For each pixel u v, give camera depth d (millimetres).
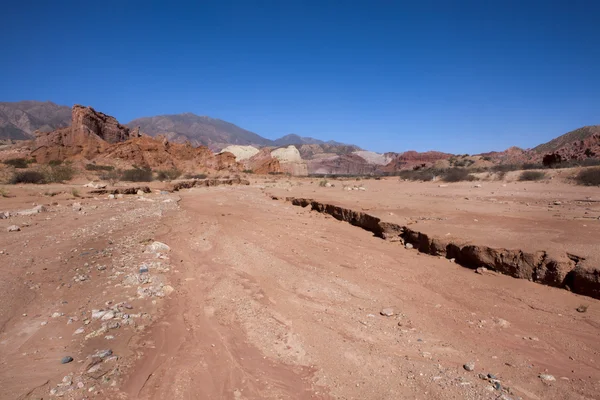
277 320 6168
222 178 47062
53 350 4879
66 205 17953
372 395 4207
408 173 48250
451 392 4184
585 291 6602
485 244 8617
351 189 27953
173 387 4297
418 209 15094
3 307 6059
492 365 4781
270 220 16062
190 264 9297
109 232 12352
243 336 5617
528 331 5699
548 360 4879
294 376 4613
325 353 5129
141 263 8906
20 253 9250
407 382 4426
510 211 13805
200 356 5004
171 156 55250
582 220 10914
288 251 10695
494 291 7230
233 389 4324
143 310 6309
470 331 5758
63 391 4027
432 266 8945
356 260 9750
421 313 6469
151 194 26062
